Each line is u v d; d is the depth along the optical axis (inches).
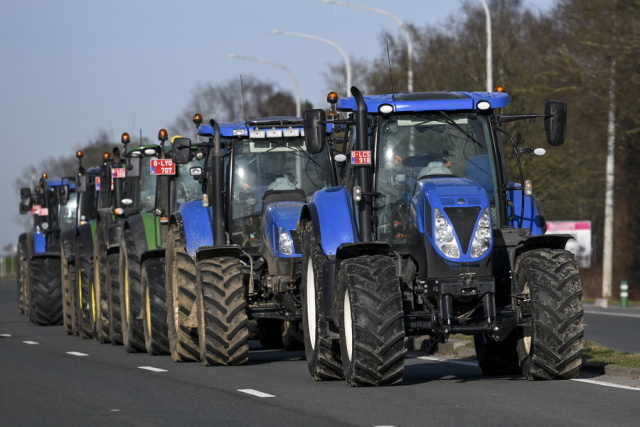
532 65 4549.7
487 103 1272.1
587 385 1174.3
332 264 1262.3
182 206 1664.6
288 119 1643.7
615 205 4343.0
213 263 1547.7
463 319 1214.3
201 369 1498.5
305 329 1363.2
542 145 4266.7
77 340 2255.2
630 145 4008.4
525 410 1011.9
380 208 1270.9
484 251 1186.0
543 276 1187.3
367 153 1248.2
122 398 1189.7
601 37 3641.7
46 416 1070.4
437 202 1194.0
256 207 1627.7
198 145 1637.6
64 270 2507.4
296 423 981.8
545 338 1180.5
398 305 1187.3
